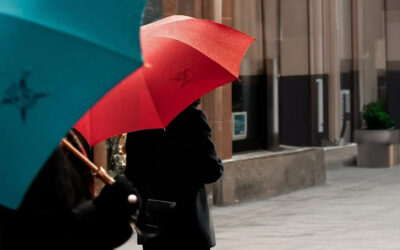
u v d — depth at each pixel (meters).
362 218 12.36
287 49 18.28
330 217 12.48
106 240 3.15
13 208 2.87
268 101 15.43
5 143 2.86
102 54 2.85
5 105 2.87
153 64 4.76
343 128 19.77
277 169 14.69
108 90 2.83
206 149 5.52
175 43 4.91
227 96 13.73
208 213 5.67
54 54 2.86
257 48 15.35
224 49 5.04
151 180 5.55
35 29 2.88
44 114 2.83
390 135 18.91
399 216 12.52
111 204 3.13
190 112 5.53
